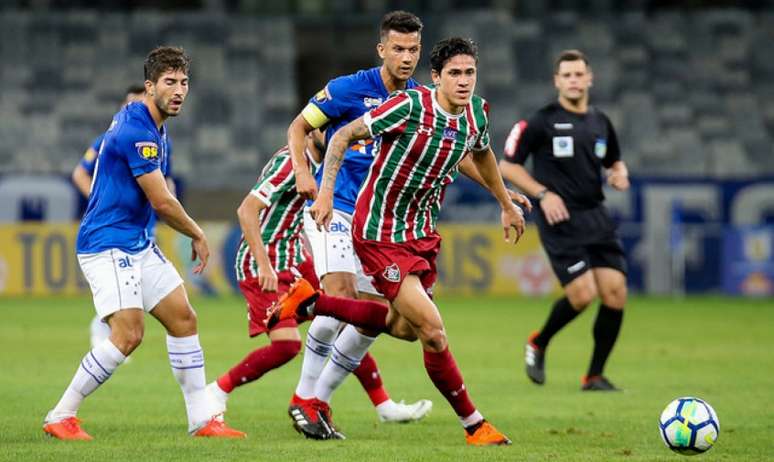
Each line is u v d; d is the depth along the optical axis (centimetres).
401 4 10806
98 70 10325
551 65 10550
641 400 3200
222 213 8169
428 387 3478
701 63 10656
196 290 7362
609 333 3431
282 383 3544
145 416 2834
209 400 2539
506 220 2578
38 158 9619
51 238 7331
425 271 2336
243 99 10225
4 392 3241
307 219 2795
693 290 7850
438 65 2281
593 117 3578
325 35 10706
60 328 5278
